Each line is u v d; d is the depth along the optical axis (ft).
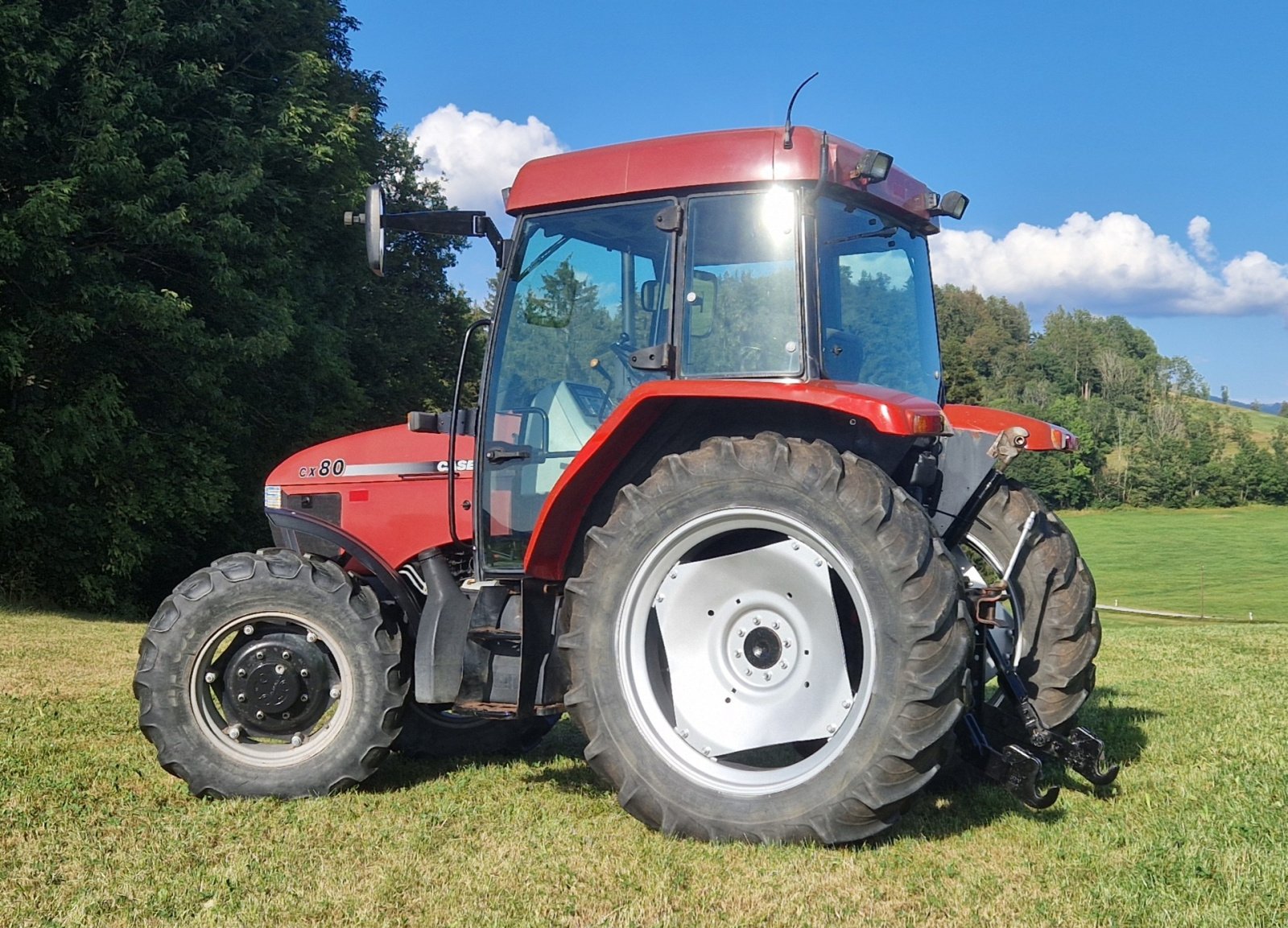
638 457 13.89
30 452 48.24
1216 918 9.61
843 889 10.63
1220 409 640.17
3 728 18.66
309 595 14.87
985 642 13.39
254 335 54.19
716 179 13.50
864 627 11.91
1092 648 15.15
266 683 14.87
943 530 14.44
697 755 12.66
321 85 60.95
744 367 13.23
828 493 12.15
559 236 14.79
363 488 16.47
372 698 14.74
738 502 12.53
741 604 12.85
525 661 14.02
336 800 14.30
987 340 508.53
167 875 11.30
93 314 48.39
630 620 12.98
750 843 12.07
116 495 51.83
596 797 14.44
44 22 47.19
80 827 12.98
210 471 54.54
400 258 96.68
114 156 46.14
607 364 14.43
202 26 51.08
